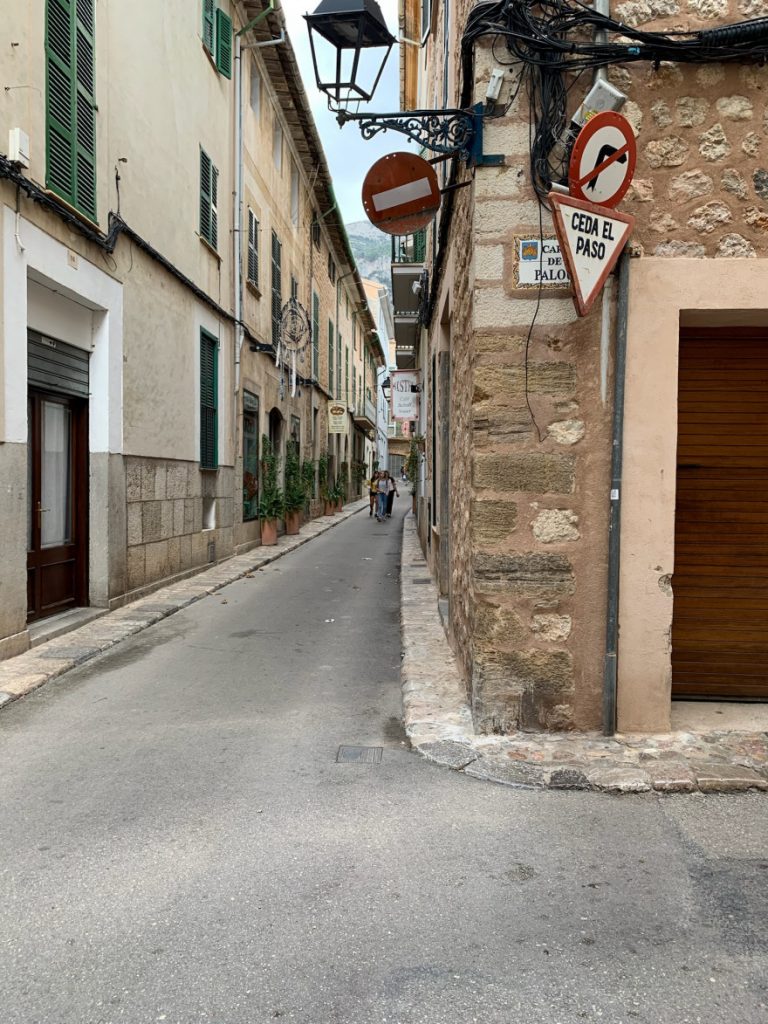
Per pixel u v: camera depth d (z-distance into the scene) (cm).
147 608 891
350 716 513
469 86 459
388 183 486
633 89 438
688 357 502
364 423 4325
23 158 640
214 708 532
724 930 265
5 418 634
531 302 443
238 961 249
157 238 995
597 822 348
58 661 644
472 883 297
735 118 439
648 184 441
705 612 514
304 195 2297
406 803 370
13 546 655
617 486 439
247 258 1502
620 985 237
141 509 958
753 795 377
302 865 312
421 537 1622
